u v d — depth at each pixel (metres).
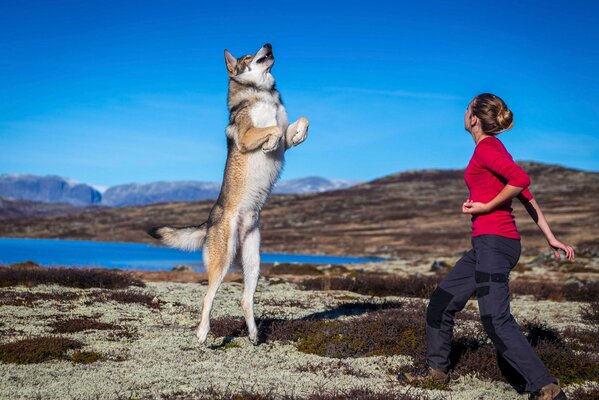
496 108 5.01
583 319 9.83
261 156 7.08
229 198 7.14
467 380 5.57
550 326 8.66
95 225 127.00
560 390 4.60
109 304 9.90
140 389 5.09
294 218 116.44
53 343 6.42
